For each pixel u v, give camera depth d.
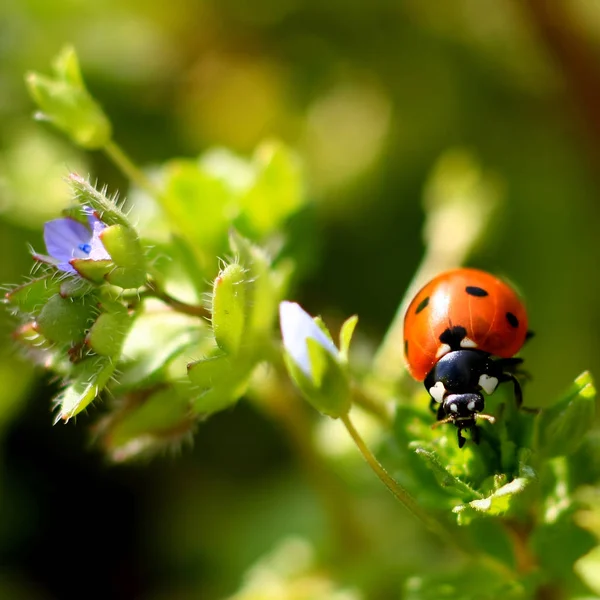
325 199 0.15
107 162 0.15
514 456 0.11
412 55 0.15
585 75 0.14
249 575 0.13
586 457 0.11
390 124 0.15
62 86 0.12
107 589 0.14
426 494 0.11
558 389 0.14
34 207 0.14
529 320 0.14
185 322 0.11
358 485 0.13
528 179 0.14
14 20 0.15
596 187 0.14
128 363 0.11
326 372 0.10
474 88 0.15
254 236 0.12
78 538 0.14
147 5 0.16
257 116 0.16
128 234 0.10
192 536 0.14
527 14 0.14
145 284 0.11
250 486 0.14
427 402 0.11
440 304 0.11
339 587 0.13
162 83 0.16
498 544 0.11
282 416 0.13
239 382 0.11
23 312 0.11
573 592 0.11
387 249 0.14
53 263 0.10
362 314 0.14
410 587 0.11
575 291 0.14
